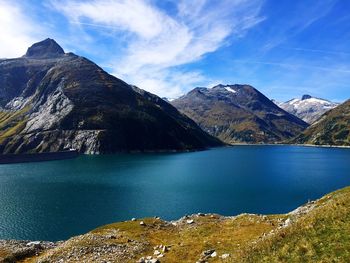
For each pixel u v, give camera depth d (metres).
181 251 38.62
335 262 19.97
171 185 152.00
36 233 84.12
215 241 40.78
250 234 41.97
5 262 43.34
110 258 38.91
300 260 21.52
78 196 127.56
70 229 87.12
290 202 116.88
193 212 102.62
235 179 172.00
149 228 52.44
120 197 125.38
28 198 124.56
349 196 26.14
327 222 23.97
